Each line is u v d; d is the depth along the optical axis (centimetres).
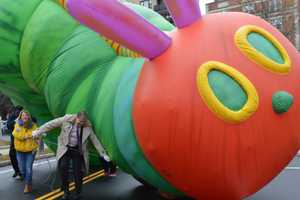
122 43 559
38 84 838
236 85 541
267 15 3381
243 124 530
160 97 548
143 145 566
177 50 566
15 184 967
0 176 1091
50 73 784
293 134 565
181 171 551
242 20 598
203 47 560
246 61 555
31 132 886
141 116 562
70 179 938
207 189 554
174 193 616
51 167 1199
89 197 796
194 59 552
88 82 713
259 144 539
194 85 538
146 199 764
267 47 580
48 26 800
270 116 544
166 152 547
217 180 541
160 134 545
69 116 734
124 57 689
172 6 578
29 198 823
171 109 538
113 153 646
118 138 609
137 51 569
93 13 521
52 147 969
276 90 551
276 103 541
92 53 728
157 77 561
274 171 572
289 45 611
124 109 593
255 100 535
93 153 897
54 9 819
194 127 530
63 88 750
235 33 575
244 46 563
